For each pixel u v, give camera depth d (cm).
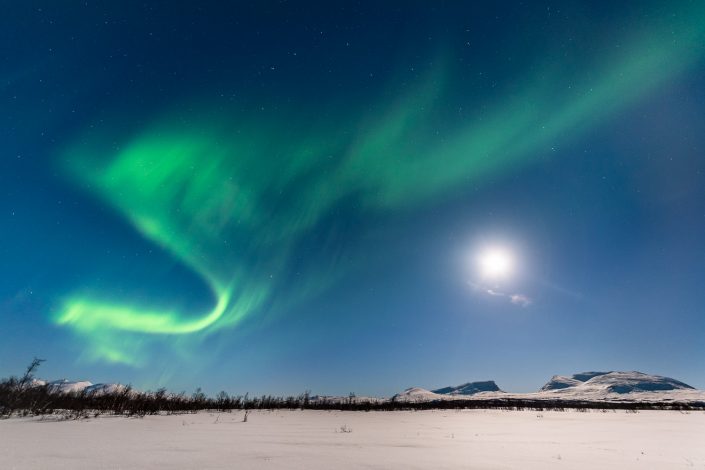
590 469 841
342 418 3312
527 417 3647
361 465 855
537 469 839
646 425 2467
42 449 1059
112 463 829
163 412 3516
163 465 810
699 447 1280
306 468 800
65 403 3241
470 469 828
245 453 1016
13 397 2723
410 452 1092
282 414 3822
